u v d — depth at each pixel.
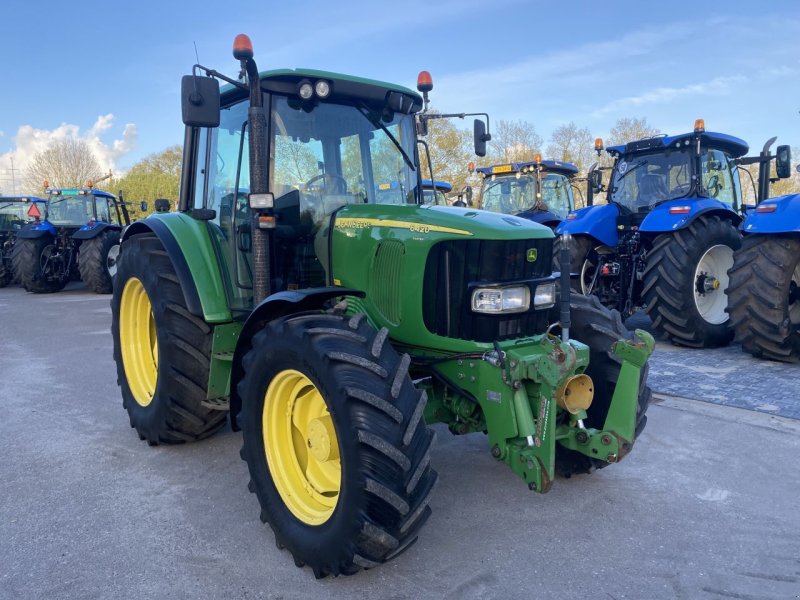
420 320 3.04
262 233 3.28
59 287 13.91
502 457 2.85
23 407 5.12
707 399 4.83
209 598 2.53
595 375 3.38
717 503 3.26
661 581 2.59
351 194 3.67
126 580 2.65
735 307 5.91
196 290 3.73
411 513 2.46
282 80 3.42
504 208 11.59
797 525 3.03
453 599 2.49
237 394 3.25
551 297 3.22
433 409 3.20
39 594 2.56
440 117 4.01
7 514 3.25
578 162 33.62
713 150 7.46
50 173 42.06
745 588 2.54
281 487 2.89
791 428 4.22
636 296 7.52
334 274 3.37
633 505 3.25
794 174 18.98
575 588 2.55
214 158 4.01
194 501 3.40
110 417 4.86
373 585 2.60
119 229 13.45
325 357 2.56
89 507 3.32
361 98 3.67
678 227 6.38
